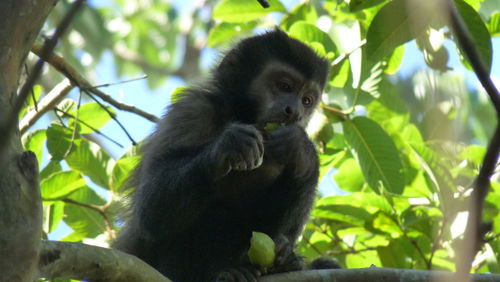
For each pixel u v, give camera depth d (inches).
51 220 489.7
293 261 408.5
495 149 234.5
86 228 501.4
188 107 469.4
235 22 604.1
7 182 253.8
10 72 273.9
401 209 496.7
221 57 534.3
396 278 362.0
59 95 497.0
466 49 242.2
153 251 454.0
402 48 510.6
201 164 400.5
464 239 236.7
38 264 266.2
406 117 541.0
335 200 496.4
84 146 506.6
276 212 442.3
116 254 296.2
